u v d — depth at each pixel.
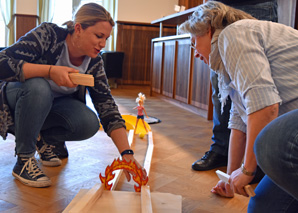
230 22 1.17
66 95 1.76
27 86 1.47
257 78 1.01
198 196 1.54
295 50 1.07
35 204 1.37
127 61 7.38
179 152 2.28
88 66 1.60
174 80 4.68
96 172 1.79
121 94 5.80
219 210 1.39
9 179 1.63
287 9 2.65
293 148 0.76
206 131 3.03
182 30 1.31
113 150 2.24
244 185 1.05
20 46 1.44
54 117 1.66
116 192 1.18
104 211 1.04
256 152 0.85
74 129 1.63
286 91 1.05
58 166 1.86
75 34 1.46
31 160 1.58
